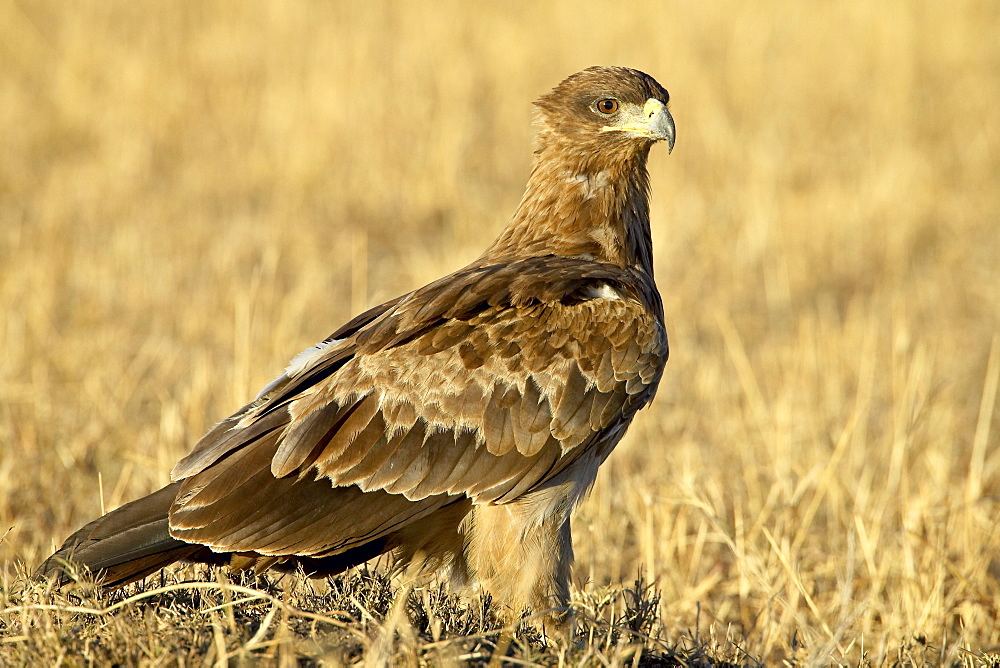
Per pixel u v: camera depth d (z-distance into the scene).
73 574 6.68
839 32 32.03
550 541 8.02
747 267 18.88
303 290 16.59
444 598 7.80
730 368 15.31
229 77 26.92
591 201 9.09
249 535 7.34
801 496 11.34
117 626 6.35
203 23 30.30
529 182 9.38
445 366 7.73
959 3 34.88
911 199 21.83
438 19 30.80
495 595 7.97
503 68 28.39
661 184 22.06
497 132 25.59
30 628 6.47
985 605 9.53
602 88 9.07
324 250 19.25
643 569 9.94
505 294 8.00
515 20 31.36
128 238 18.55
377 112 25.06
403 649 6.24
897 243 19.86
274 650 6.20
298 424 7.53
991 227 21.59
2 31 28.73
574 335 7.99
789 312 17.36
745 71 28.42
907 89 28.73
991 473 12.15
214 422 12.41
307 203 21.31
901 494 11.12
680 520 10.23
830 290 18.44
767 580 9.09
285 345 14.45
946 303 17.97
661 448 12.73
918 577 9.64
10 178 21.58
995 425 13.69
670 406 14.10
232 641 6.31
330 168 22.62
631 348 8.14
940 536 10.41
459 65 28.05
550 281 8.15
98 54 27.70
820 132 26.28
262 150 23.22
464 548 8.02
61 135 24.12
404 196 21.64
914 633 8.56
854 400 14.05
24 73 27.34
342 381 7.68
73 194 20.73
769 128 25.55
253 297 15.29
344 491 7.53
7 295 15.88
